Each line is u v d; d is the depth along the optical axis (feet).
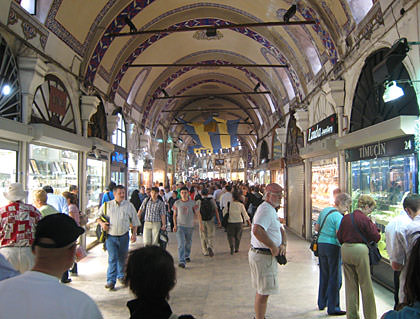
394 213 16.84
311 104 32.32
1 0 16.49
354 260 12.38
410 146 14.94
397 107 16.39
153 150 59.26
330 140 23.98
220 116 94.68
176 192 37.68
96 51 28.25
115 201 18.53
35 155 20.11
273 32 34.37
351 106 22.25
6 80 17.19
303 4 25.81
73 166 26.14
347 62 22.65
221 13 35.32
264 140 66.28
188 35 43.11
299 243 31.42
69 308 4.61
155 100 56.59
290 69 35.86
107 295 16.96
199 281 19.36
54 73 22.48
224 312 14.74
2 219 12.32
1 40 16.72
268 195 12.82
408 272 4.69
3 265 7.87
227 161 140.97
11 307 4.47
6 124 15.89
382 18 17.52
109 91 34.40
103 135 33.19
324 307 14.96
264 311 12.60
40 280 4.78
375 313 12.23
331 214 14.66
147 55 42.52
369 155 19.24
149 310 4.86
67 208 18.25
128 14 29.50
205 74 60.75
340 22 22.79
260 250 12.49
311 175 32.73
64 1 22.02
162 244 22.12
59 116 23.67
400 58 13.91
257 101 62.44
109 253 18.11
